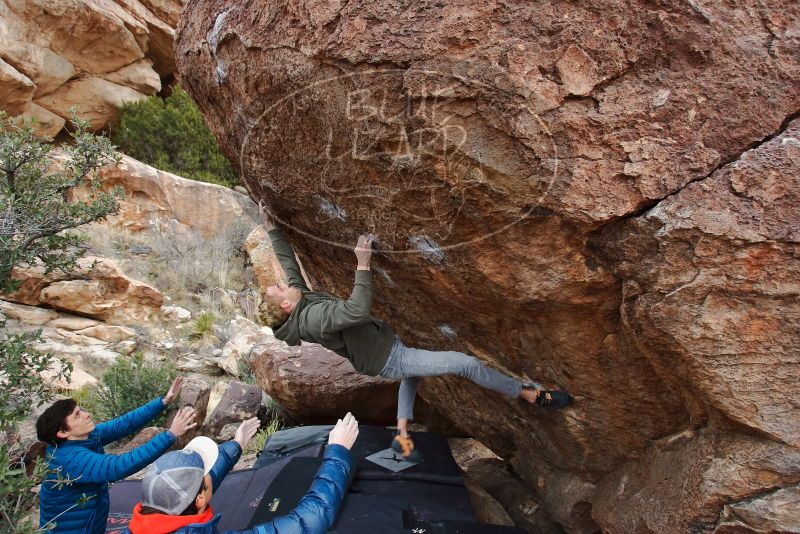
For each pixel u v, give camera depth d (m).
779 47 1.73
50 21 10.78
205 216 10.90
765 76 1.73
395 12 1.84
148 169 10.31
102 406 5.34
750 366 1.81
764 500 1.92
